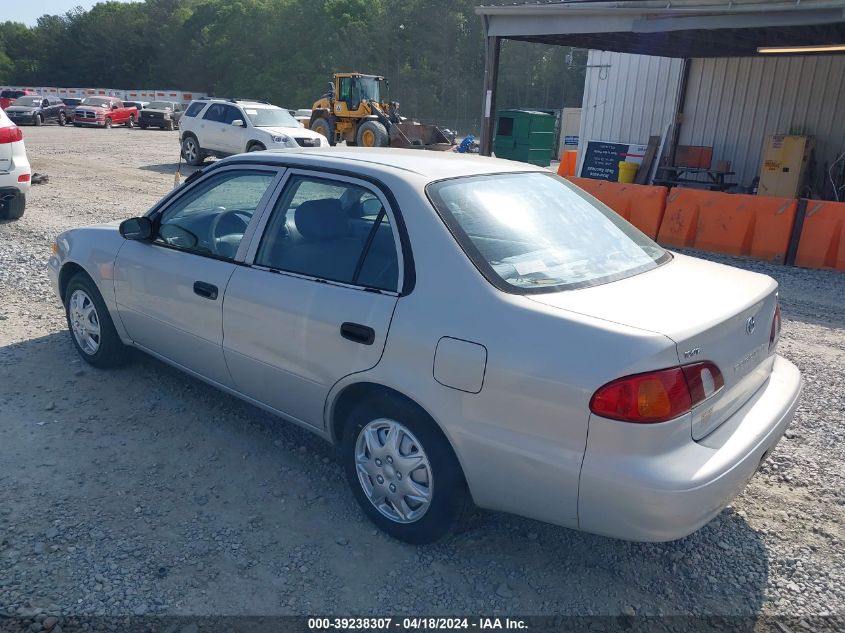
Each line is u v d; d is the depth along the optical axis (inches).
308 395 143.6
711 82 655.8
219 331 158.1
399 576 126.6
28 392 187.9
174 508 142.4
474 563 131.0
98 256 189.3
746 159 645.3
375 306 128.5
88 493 145.9
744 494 156.9
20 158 406.3
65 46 4101.9
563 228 141.3
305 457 163.9
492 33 565.9
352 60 3095.5
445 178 139.3
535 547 136.6
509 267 124.1
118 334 193.9
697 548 137.9
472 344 116.0
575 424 107.7
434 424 124.3
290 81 3208.7
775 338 139.7
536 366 110.3
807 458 173.0
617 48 615.8
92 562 125.6
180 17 3720.5
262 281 148.5
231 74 3398.1
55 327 236.8
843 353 251.0
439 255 125.0
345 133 1047.6
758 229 408.8
